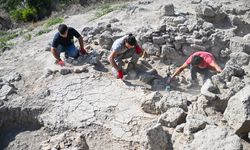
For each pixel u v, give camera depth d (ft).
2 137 21.91
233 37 28.73
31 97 23.35
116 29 30.22
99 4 53.06
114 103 22.40
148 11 36.29
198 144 16.35
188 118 18.48
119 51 24.43
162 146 17.88
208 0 38.17
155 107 21.04
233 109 18.25
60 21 42.16
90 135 20.36
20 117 22.50
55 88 24.14
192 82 24.64
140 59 26.61
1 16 58.54
